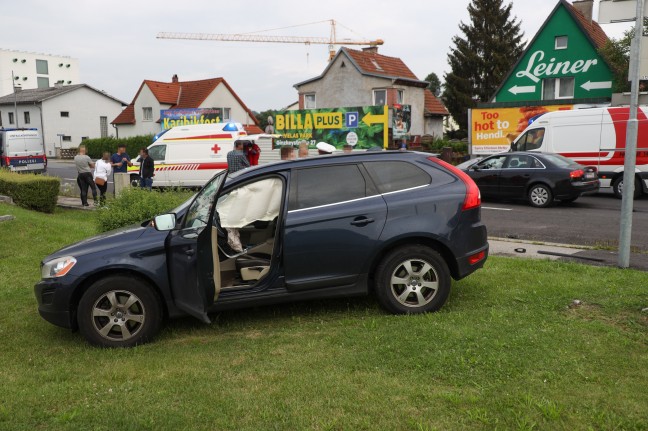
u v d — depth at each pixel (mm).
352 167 5656
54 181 15125
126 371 4473
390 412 3613
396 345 4691
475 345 4586
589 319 5203
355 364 4406
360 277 5496
